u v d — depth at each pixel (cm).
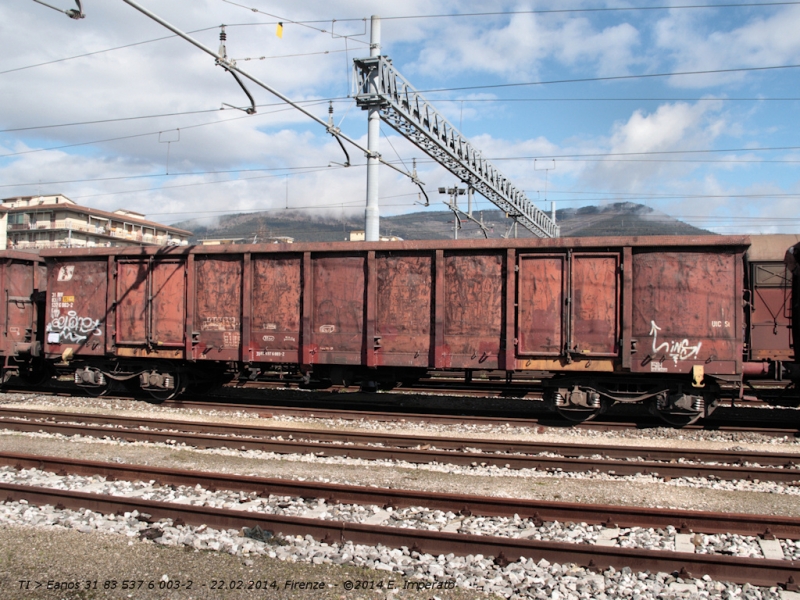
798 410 1241
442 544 519
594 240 1070
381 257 1180
